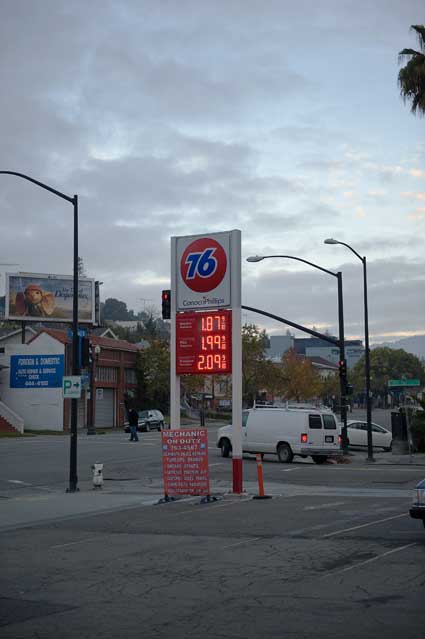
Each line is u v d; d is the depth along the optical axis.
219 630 7.96
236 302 21.59
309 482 26.09
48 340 63.47
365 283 38.66
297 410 34.19
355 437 43.59
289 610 8.69
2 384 64.12
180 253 22.56
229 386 91.94
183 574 10.91
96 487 24.80
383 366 152.25
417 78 34.09
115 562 11.98
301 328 38.72
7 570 11.50
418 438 40.22
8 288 71.69
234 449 21.62
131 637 7.80
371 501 19.55
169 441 21.12
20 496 23.36
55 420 63.38
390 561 11.20
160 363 78.88
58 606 9.23
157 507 19.72
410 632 7.67
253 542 13.38
